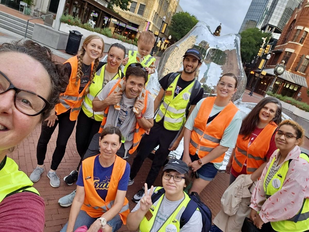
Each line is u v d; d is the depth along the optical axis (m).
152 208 1.92
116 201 2.17
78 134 3.01
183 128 3.02
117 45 2.84
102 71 2.90
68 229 2.01
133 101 2.51
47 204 2.59
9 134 0.71
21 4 20.75
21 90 0.70
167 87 2.99
